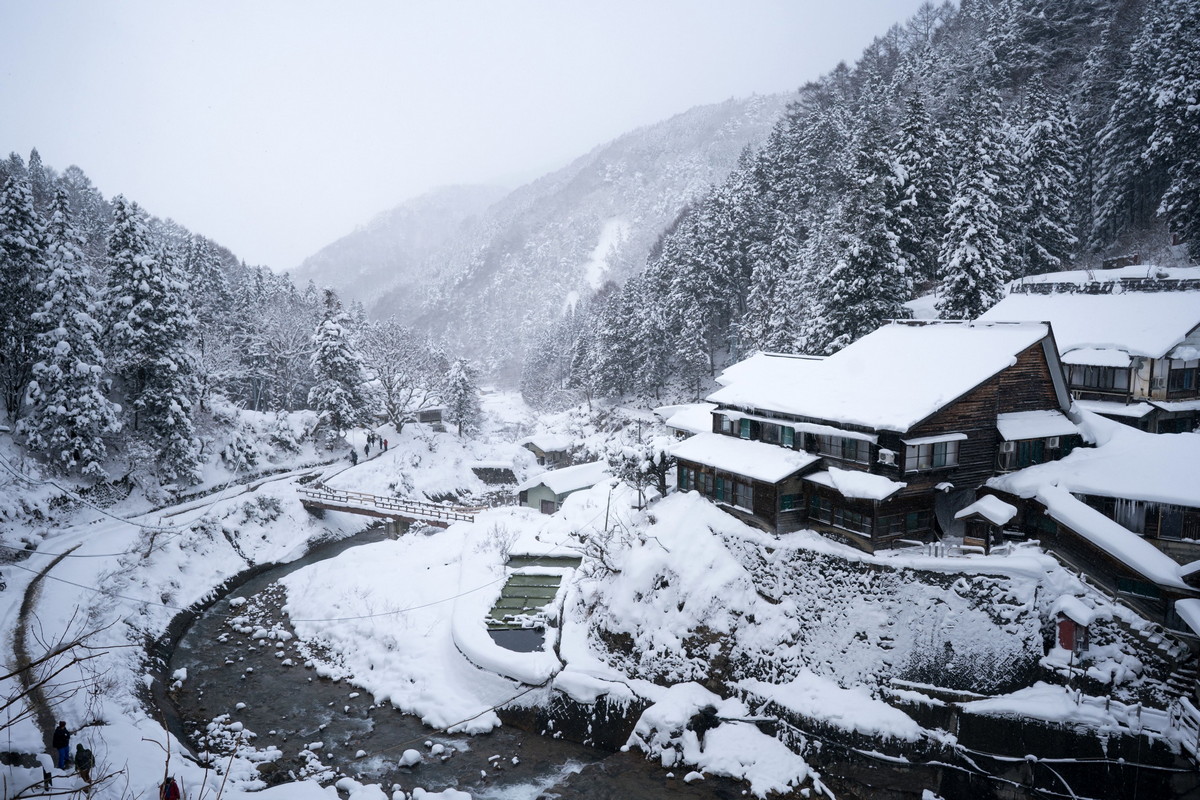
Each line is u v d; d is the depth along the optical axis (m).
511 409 126.81
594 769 27.44
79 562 38.62
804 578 30.30
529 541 44.94
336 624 38.44
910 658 26.77
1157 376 36.09
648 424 73.12
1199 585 24.16
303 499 55.69
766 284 67.56
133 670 31.62
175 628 38.06
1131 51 62.34
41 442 45.47
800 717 26.97
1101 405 37.59
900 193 50.56
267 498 53.44
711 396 39.25
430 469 70.75
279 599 43.09
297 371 82.62
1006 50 85.00
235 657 36.12
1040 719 23.77
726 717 28.33
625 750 28.41
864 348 36.88
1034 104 60.59
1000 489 31.14
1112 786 22.66
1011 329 33.16
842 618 28.62
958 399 30.80
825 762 26.05
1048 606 26.12
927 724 25.53
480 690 31.77
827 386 34.56
